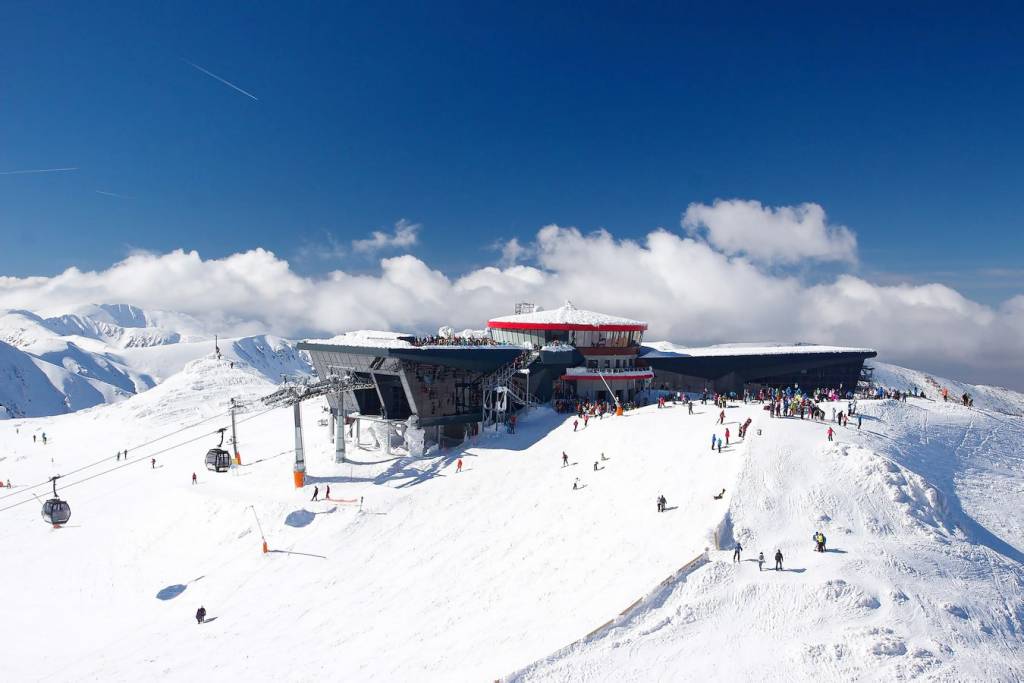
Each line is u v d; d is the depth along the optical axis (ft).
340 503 171.53
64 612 142.31
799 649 97.14
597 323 253.44
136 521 185.37
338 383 196.54
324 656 111.34
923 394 249.75
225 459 205.77
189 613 135.74
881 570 116.98
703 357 284.00
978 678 92.48
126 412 360.48
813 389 292.61
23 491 235.81
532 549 140.67
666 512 141.28
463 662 102.27
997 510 153.79
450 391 211.41
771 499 138.31
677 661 96.32
